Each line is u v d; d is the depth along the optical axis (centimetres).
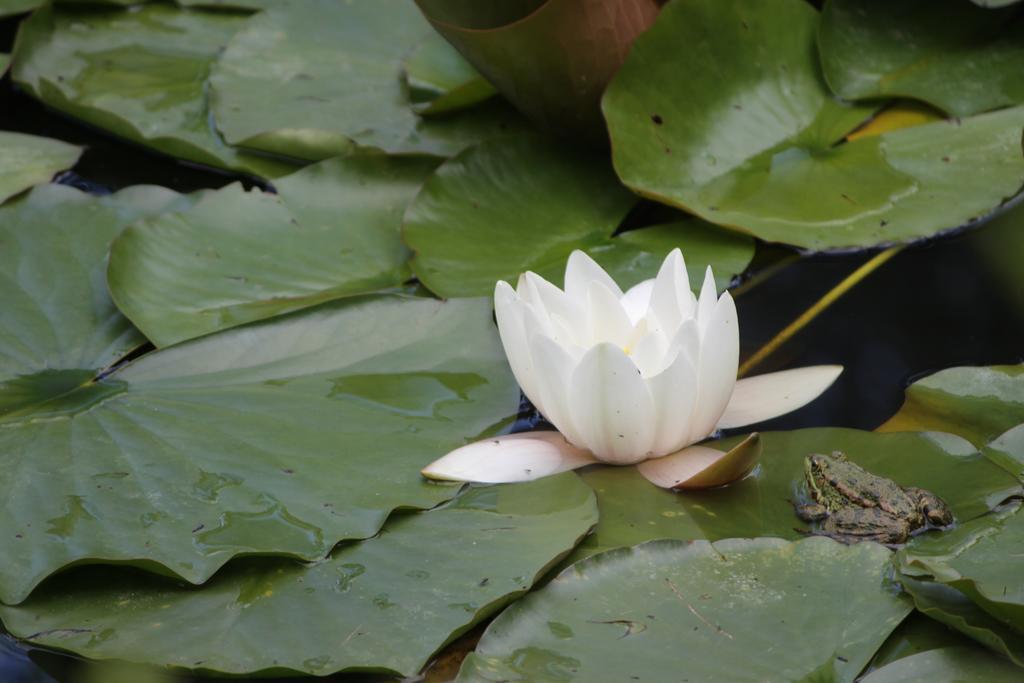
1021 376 174
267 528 168
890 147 186
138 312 177
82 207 184
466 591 166
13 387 174
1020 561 165
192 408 173
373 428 173
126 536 167
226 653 164
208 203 184
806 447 172
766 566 166
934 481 169
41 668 165
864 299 180
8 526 168
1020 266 181
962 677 163
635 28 185
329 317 177
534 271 180
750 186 184
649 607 165
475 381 175
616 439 170
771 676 163
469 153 186
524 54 184
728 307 170
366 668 164
